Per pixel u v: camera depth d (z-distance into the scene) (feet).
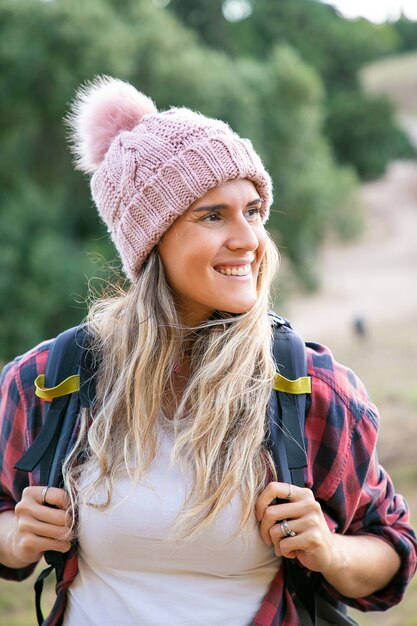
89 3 45.11
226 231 5.16
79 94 5.96
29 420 5.48
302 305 60.95
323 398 5.20
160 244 5.37
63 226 47.01
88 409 5.27
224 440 5.08
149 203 5.25
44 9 43.93
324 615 5.41
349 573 5.11
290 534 4.88
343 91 136.98
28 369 5.57
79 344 5.52
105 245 46.09
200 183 5.09
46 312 42.34
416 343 38.88
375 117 123.24
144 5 49.70
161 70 46.29
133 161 5.31
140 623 5.00
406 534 5.54
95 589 5.16
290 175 58.23
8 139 47.21
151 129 5.37
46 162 48.37
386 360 34.76
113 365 5.38
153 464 5.08
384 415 23.25
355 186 67.56
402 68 180.96
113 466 5.07
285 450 5.04
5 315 41.83
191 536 4.89
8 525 5.57
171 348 5.29
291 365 5.25
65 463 5.14
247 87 55.31
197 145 5.15
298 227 60.08
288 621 5.08
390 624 11.89
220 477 5.00
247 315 5.24
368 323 49.88
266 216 5.53
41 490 5.10
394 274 71.82
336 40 142.61
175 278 5.33
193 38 52.80
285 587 5.19
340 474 5.19
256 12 131.44
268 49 126.72
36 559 5.44
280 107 57.93
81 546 5.15
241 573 5.09
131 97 5.73
